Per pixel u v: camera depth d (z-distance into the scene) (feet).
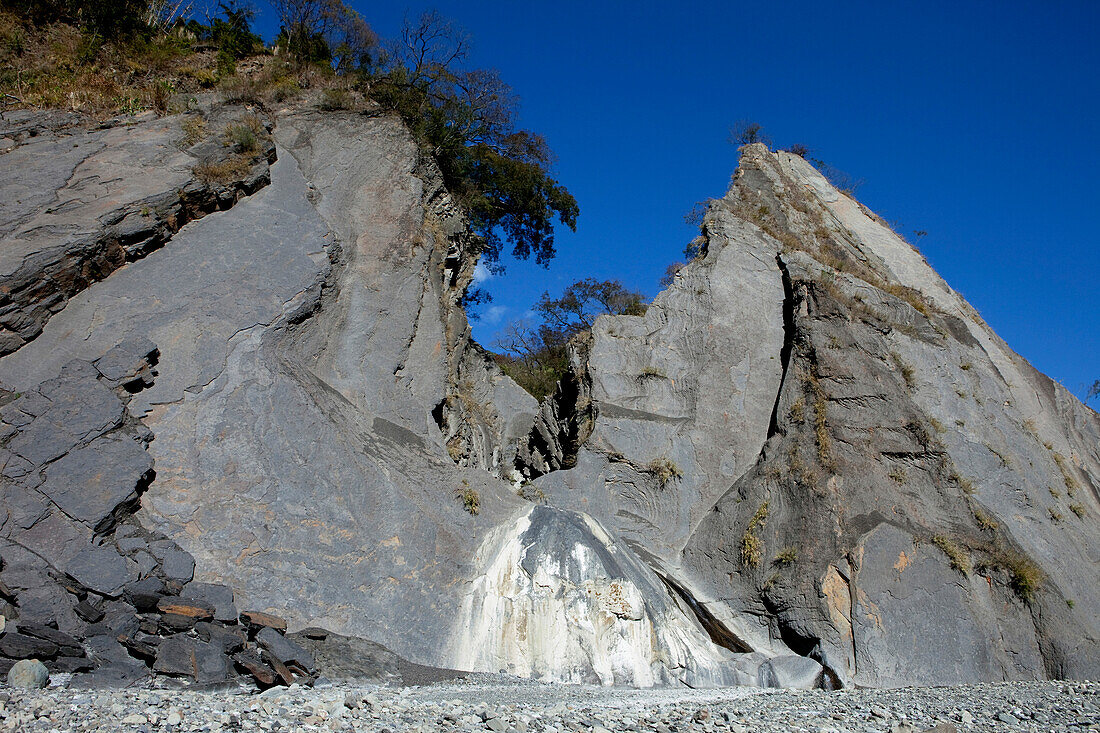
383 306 60.54
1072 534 57.67
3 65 69.15
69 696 27.27
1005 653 48.34
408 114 73.67
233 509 42.98
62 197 52.80
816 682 46.85
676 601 52.03
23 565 34.99
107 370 44.42
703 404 63.36
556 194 102.53
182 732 22.58
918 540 51.47
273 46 81.92
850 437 56.65
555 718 29.09
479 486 53.42
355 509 46.29
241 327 50.67
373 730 24.47
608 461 61.16
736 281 69.10
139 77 73.10
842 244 76.69
